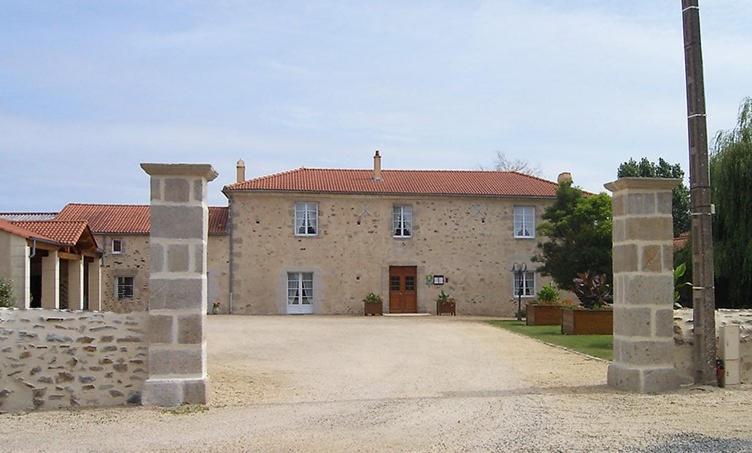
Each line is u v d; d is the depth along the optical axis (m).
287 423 7.52
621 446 6.42
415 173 29.61
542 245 23.28
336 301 26.73
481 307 27.38
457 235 27.47
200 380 8.49
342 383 10.20
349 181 27.89
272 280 26.44
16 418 7.82
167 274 8.48
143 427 7.33
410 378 10.70
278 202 26.64
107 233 26.41
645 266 9.45
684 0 9.96
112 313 8.59
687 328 9.81
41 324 8.44
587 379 10.50
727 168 18.30
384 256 27.08
